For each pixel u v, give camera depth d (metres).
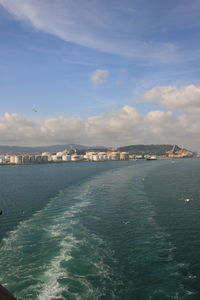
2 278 24.42
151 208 53.84
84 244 32.88
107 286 23.34
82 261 28.00
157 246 32.62
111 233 37.34
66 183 102.75
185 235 36.75
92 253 30.12
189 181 102.62
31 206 57.94
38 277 24.55
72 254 29.72
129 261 28.30
